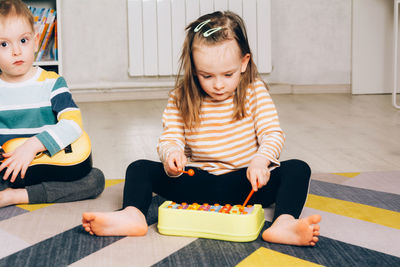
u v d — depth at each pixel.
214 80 0.83
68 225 0.85
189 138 0.91
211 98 0.89
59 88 1.04
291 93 2.82
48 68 2.59
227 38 0.81
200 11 2.62
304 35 2.79
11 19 0.94
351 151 1.46
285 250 0.73
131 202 0.82
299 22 2.78
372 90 2.80
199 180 0.88
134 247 0.74
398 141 1.59
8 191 0.96
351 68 2.82
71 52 2.62
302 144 1.57
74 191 0.99
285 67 2.81
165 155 0.85
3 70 0.99
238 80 0.85
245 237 0.75
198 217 0.77
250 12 2.66
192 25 0.86
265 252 0.72
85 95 2.65
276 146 0.84
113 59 2.67
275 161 0.82
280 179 0.84
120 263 0.69
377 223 0.85
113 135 1.76
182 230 0.78
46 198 0.98
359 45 2.76
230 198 0.88
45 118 1.04
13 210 0.94
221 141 0.89
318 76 2.83
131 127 1.91
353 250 0.73
